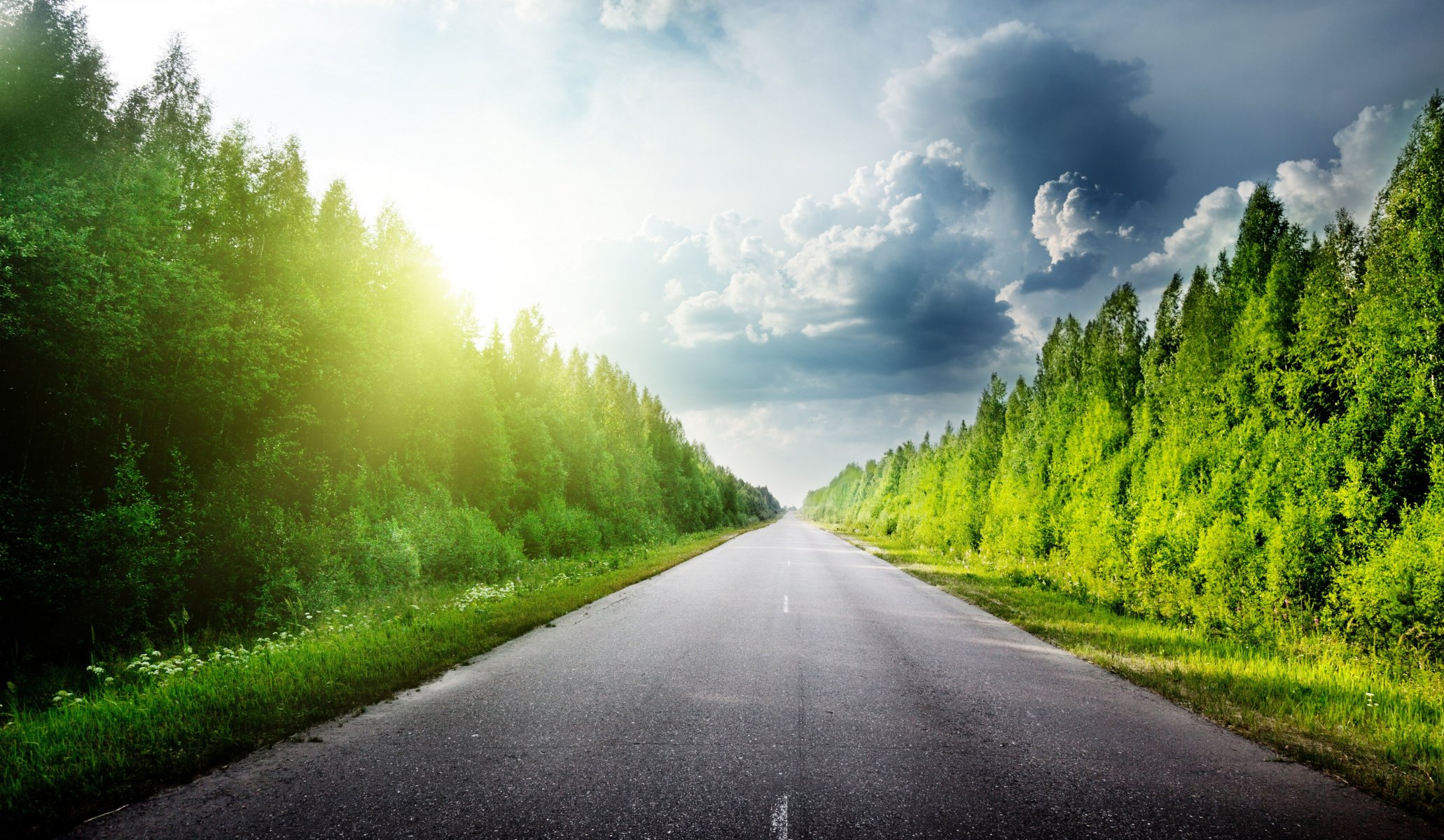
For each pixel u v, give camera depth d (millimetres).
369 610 11352
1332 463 8914
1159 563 11469
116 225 9969
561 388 36844
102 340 9547
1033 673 7645
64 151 10234
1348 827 3865
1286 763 4867
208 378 11742
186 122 13797
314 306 15289
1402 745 5254
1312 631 8758
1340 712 6090
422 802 3945
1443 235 7883
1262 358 10695
